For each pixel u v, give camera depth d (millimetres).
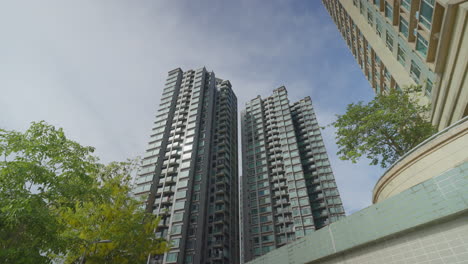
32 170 8344
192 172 58750
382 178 9602
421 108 16312
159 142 67688
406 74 24953
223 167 65562
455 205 3436
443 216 3537
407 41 22172
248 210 65188
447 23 14805
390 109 15703
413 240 3965
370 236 4574
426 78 21031
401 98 16016
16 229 7727
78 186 9719
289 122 82812
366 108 15961
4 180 7992
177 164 61406
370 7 30969
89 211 14031
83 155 10820
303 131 82312
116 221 14289
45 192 8633
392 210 4340
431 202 3762
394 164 8938
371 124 15078
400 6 22609
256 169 74625
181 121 73562
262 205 64500
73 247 9938
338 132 16547
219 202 58312
